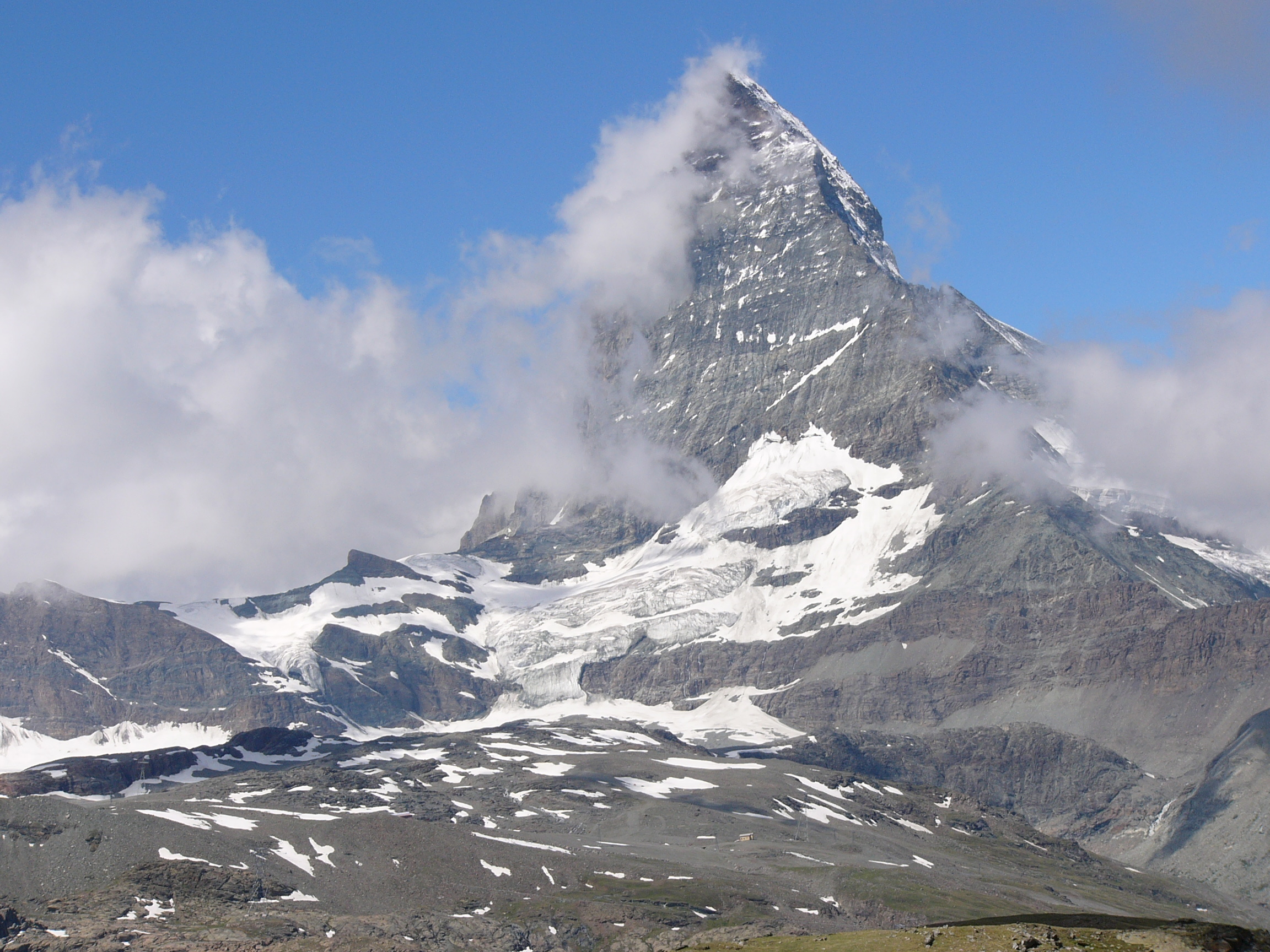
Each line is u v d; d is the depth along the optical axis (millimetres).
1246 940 191000
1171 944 190375
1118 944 192375
